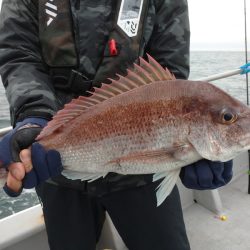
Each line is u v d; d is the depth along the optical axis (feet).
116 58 2.59
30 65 2.59
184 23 2.70
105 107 2.16
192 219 4.40
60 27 2.59
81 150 2.18
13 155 2.06
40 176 2.13
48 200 2.89
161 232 2.87
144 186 2.80
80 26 2.58
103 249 3.75
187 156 2.16
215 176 2.27
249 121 2.18
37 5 2.63
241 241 3.98
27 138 2.14
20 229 3.41
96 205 3.01
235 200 4.73
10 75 2.56
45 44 2.63
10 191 2.06
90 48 2.60
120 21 2.57
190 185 2.30
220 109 2.13
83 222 2.91
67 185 2.78
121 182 2.72
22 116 2.33
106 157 2.19
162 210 2.86
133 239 2.97
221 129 2.15
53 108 2.46
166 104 2.13
